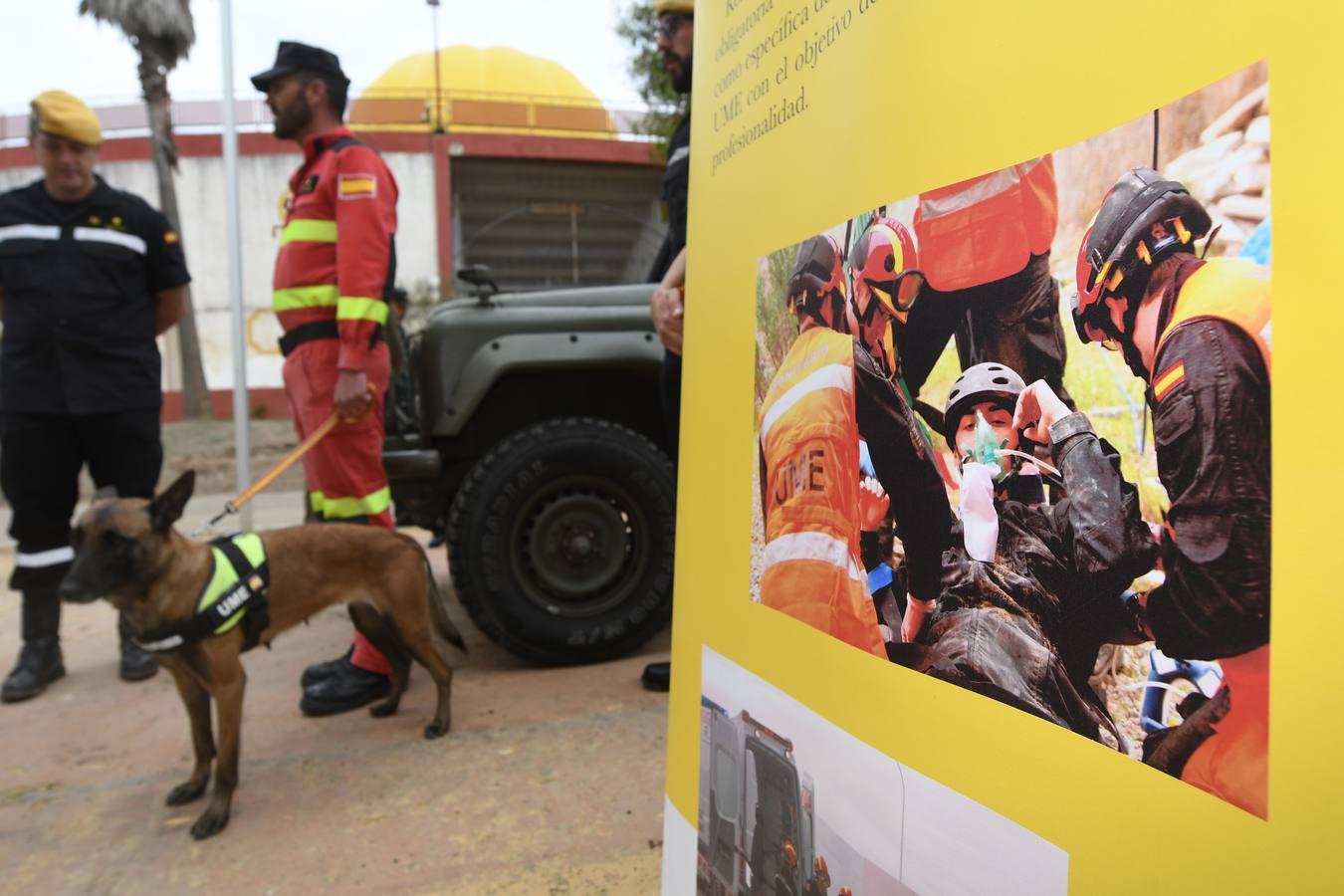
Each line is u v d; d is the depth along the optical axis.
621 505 3.32
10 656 3.74
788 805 0.94
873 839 0.81
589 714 2.80
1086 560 0.60
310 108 2.97
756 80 1.00
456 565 3.10
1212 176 0.52
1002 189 0.66
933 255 0.72
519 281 19.39
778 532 0.96
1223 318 0.51
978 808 0.69
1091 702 0.60
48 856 2.08
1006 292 0.66
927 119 0.73
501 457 3.11
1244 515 0.50
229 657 2.22
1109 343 0.58
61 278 3.30
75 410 3.32
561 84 25.92
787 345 0.94
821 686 0.89
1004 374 0.66
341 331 2.78
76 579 2.07
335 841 2.08
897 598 0.77
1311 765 0.47
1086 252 0.59
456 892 1.84
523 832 2.08
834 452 0.86
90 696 3.24
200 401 16.31
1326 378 0.47
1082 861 0.60
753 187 1.01
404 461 3.20
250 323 17.47
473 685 3.15
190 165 17.42
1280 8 0.48
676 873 1.22
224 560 2.30
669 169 2.83
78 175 3.33
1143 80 0.56
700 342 1.16
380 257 2.83
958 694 0.71
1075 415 0.61
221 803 2.17
